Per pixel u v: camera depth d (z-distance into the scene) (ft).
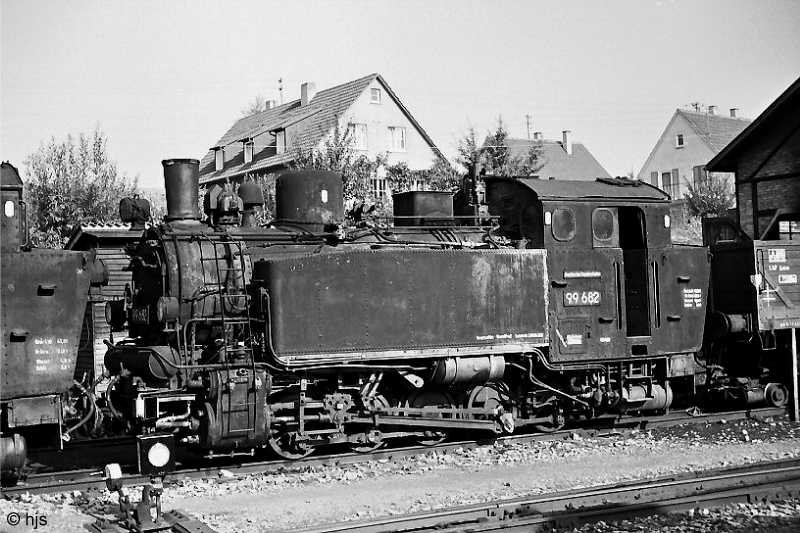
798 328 52.90
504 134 96.99
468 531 25.93
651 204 46.80
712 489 30.96
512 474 35.19
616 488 30.96
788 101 64.85
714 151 178.50
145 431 34.99
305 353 36.91
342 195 42.24
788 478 32.55
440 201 44.60
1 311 33.01
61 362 34.37
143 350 35.42
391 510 29.45
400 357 38.93
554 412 44.45
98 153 99.04
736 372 55.21
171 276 36.27
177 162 39.22
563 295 43.73
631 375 45.96
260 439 35.45
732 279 52.85
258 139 143.13
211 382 34.60
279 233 39.60
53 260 34.47
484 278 41.29
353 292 38.11
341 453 39.58
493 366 41.14
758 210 68.95
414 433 40.24
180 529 26.63
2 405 33.24
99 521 28.35
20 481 33.99
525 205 44.75
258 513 29.27
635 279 47.47
